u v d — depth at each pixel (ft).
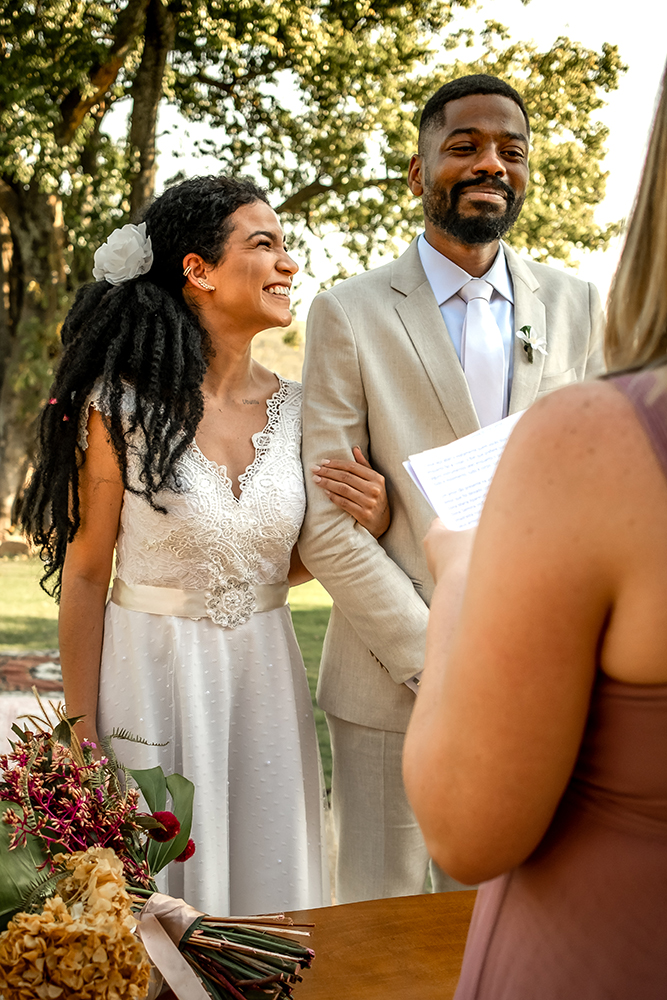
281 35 38.09
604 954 2.18
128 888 3.79
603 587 2.02
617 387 2.06
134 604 6.48
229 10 36.63
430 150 7.13
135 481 6.33
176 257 6.68
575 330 7.48
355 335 7.11
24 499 6.75
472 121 6.88
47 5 34.96
